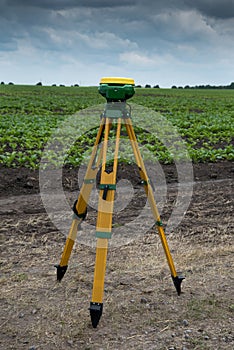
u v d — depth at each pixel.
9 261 5.40
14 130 14.65
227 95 53.09
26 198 8.02
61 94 45.81
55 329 4.02
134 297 4.59
